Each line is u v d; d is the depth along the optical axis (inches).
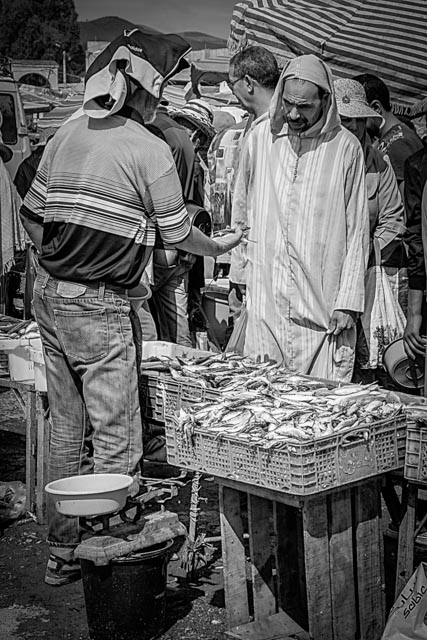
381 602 128.4
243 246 180.7
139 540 130.7
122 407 142.3
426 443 116.4
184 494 193.6
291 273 166.6
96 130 140.7
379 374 193.6
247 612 132.5
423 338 169.0
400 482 145.1
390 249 191.9
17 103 542.0
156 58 140.6
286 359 169.3
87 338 140.9
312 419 122.8
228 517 129.5
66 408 151.8
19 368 182.9
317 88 157.2
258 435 120.3
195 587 150.1
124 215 139.4
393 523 159.5
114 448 142.9
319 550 120.3
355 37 260.1
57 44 2001.7
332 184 163.3
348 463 117.8
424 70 254.1
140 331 151.8
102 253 139.5
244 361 161.3
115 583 130.1
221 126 344.8
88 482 135.5
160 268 207.8
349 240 165.3
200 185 229.6
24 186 227.6
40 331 149.0
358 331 183.2
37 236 150.8
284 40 267.1
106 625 131.6
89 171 139.1
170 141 194.1
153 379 151.3
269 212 168.7
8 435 240.7
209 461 125.7
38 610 145.9
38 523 179.9
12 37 1994.3
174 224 142.7
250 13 275.6
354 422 119.7
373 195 189.6
